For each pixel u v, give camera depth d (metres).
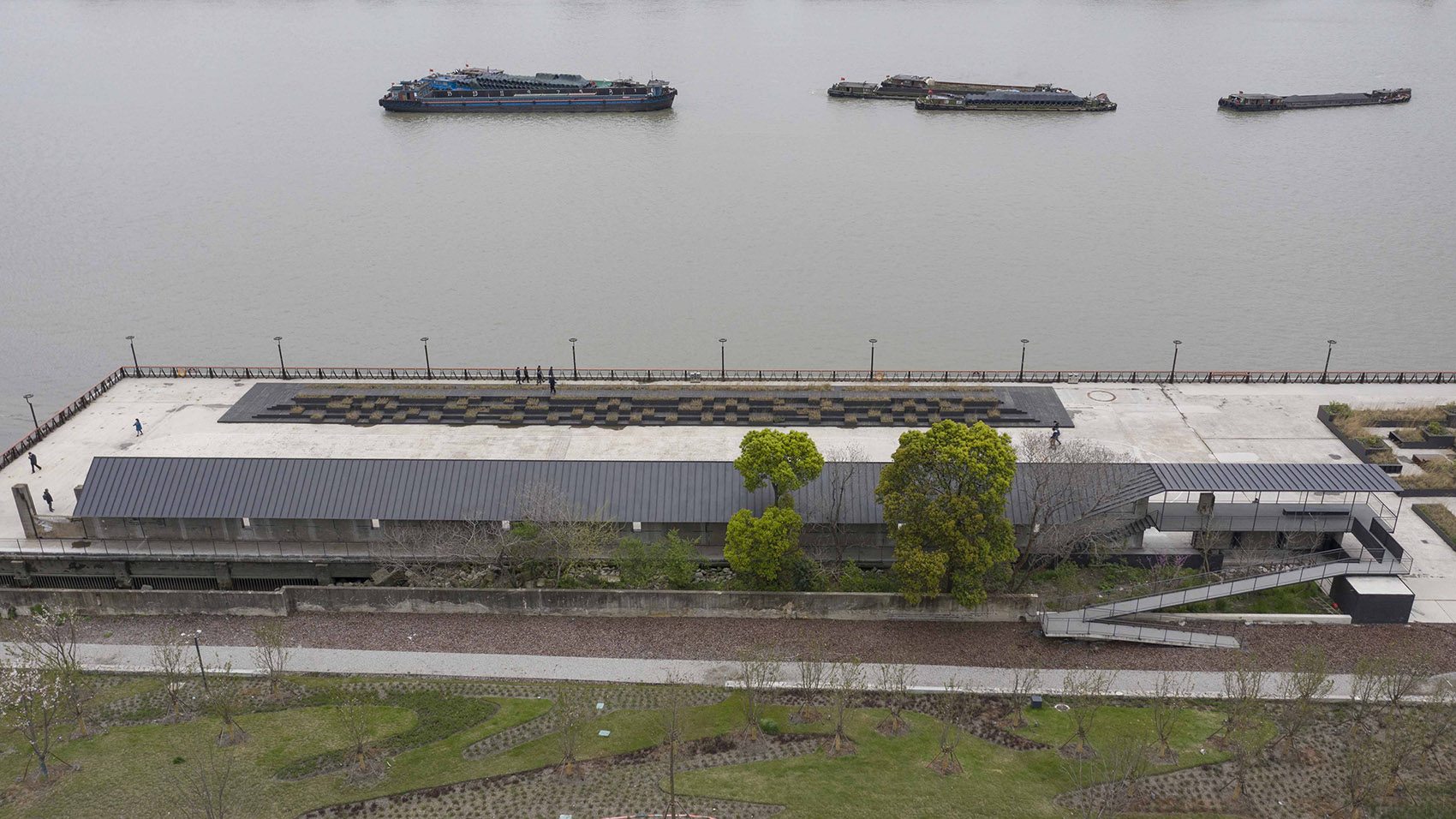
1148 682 79.75
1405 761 69.31
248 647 84.44
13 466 109.19
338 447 112.06
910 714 75.75
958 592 85.50
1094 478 94.44
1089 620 85.19
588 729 73.75
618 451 111.06
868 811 64.88
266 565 97.50
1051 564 95.38
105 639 85.56
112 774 68.12
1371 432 115.62
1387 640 84.56
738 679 79.44
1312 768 69.06
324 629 86.94
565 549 91.69
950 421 87.94
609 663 82.44
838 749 70.81
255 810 65.00
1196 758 70.06
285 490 98.50
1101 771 68.56
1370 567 89.56
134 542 98.88
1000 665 82.00
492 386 123.56
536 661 82.75
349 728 72.94
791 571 89.81
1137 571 93.81
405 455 110.31
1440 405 120.44
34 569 97.88
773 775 68.31
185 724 74.12
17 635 85.00
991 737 72.88
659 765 69.56
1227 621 87.31
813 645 84.31
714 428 116.12
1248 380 128.38
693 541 94.62
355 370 131.50
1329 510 96.00
